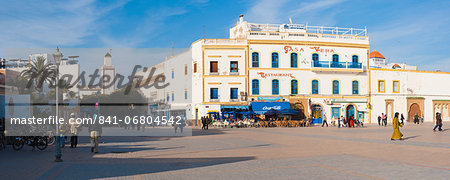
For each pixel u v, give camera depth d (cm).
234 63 5344
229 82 5284
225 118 5200
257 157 1442
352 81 5669
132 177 1023
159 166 1232
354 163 1225
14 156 1556
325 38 5562
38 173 1103
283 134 3044
